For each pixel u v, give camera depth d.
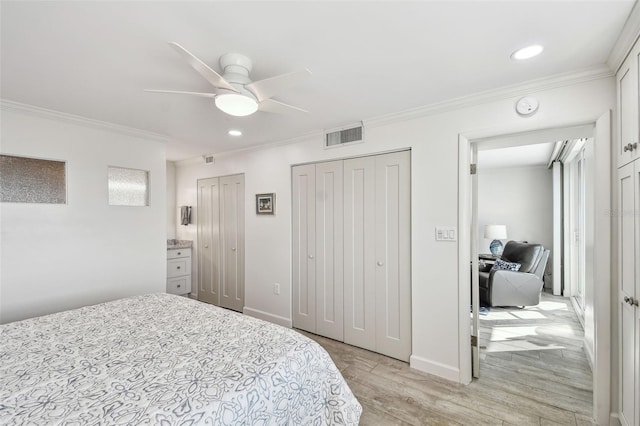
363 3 1.25
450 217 2.40
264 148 3.74
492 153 4.68
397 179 2.73
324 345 3.03
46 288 2.55
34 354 1.42
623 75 1.64
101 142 2.90
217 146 3.84
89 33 1.45
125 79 1.95
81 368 1.29
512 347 3.01
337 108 2.51
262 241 3.78
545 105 2.01
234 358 1.38
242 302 4.05
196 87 2.08
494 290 4.23
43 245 2.54
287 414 1.29
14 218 2.40
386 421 1.91
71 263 2.69
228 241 4.21
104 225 2.91
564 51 1.65
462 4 1.27
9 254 2.38
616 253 1.79
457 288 2.37
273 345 1.52
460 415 1.96
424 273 2.53
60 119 2.62
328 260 3.21
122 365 1.32
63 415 0.99
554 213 5.12
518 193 5.79
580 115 1.90
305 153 3.34
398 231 2.72
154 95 2.21
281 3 1.24
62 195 2.68
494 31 1.46
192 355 1.41
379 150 2.78
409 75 1.92
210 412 1.04
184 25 1.39
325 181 3.22
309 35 1.48
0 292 2.33
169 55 1.66
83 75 1.90
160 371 1.27
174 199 4.97
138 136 3.16
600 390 1.84
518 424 1.88
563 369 2.56
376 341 2.85
